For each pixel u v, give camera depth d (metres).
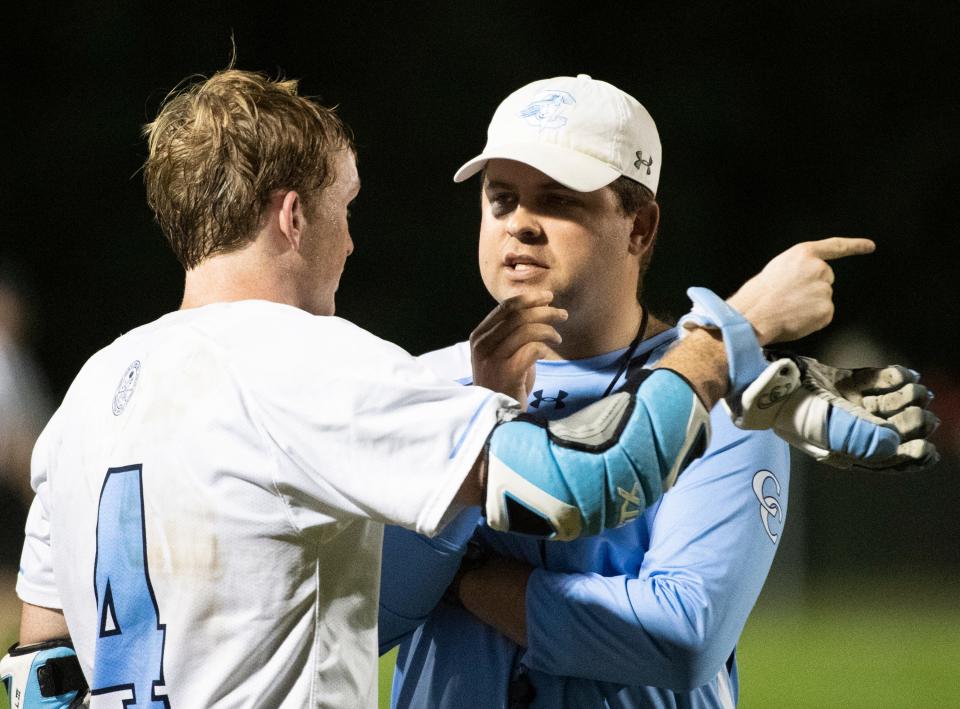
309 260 8.07
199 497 7.39
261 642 7.34
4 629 27.75
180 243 8.06
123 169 53.25
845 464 7.34
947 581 33.56
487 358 8.47
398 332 54.72
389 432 7.14
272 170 7.87
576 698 8.80
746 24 57.75
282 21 55.28
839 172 57.84
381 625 9.10
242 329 7.58
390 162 56.16
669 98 57.00
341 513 7.32
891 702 21.92
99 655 7.70
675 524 8.77
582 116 8.98
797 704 21.91
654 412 7.15
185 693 7.40
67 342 53.06
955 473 33.72
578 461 6.99
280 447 7.27
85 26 53.00
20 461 32.72
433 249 55.34
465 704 9.02
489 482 7.13
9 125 53.00
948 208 57.59
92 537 7.83
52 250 53.16
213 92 8.05
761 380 7.19
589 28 57.56
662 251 55.72
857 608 32.50
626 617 8.42
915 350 57.31
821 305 7.58
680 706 8.99
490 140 9.35
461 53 56.41
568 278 8.93
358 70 56.19
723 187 57.59
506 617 8.70
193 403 7.50
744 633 29.11
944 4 57.97
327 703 7.42
